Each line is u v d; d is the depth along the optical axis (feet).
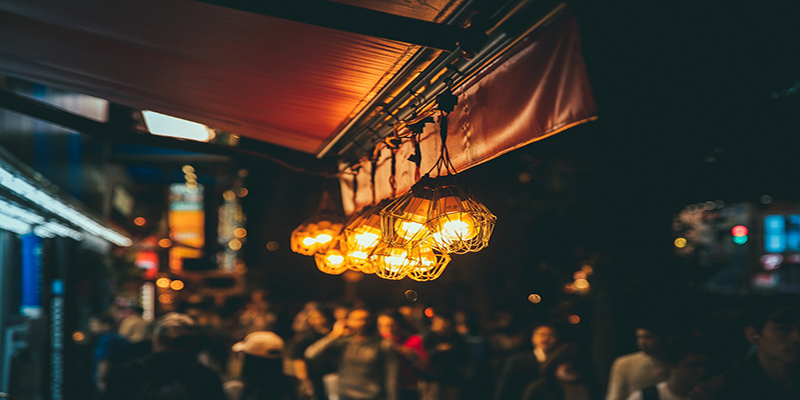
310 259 123.95
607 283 33.73
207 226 131.85
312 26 8.89
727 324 13.91
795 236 74.64
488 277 54.95
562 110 7.16
